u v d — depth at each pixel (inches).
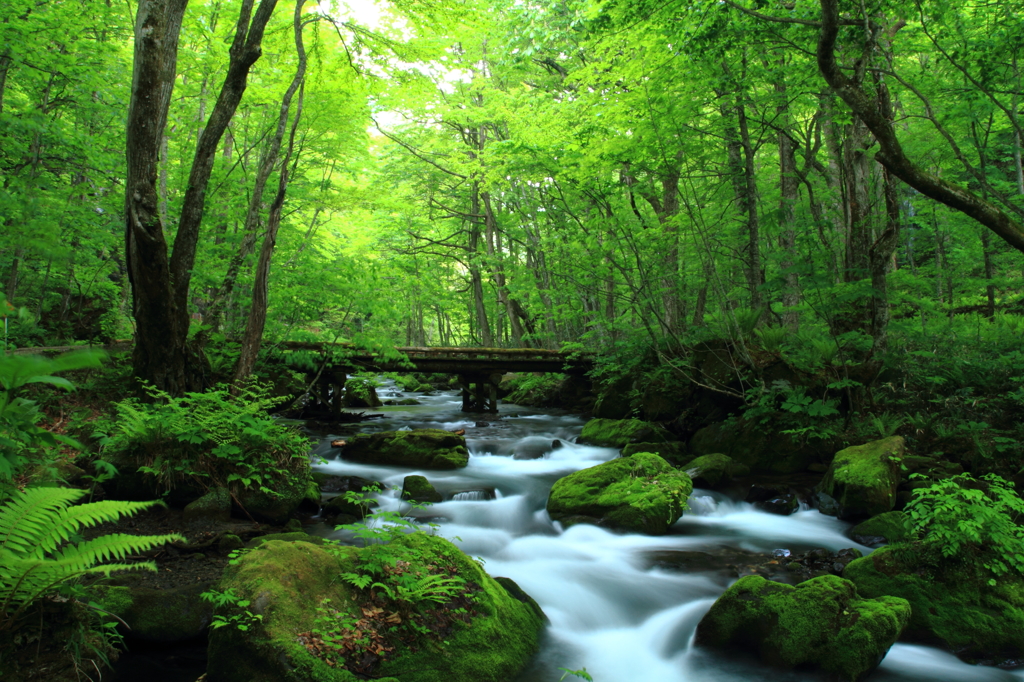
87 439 266.1
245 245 394.6
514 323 989.8
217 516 240.2
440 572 165.8
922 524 201.8
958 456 320.2
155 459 247.4
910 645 183.5
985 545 196.1
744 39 342.3
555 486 318.7
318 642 134.1
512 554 251.1
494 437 522.0
